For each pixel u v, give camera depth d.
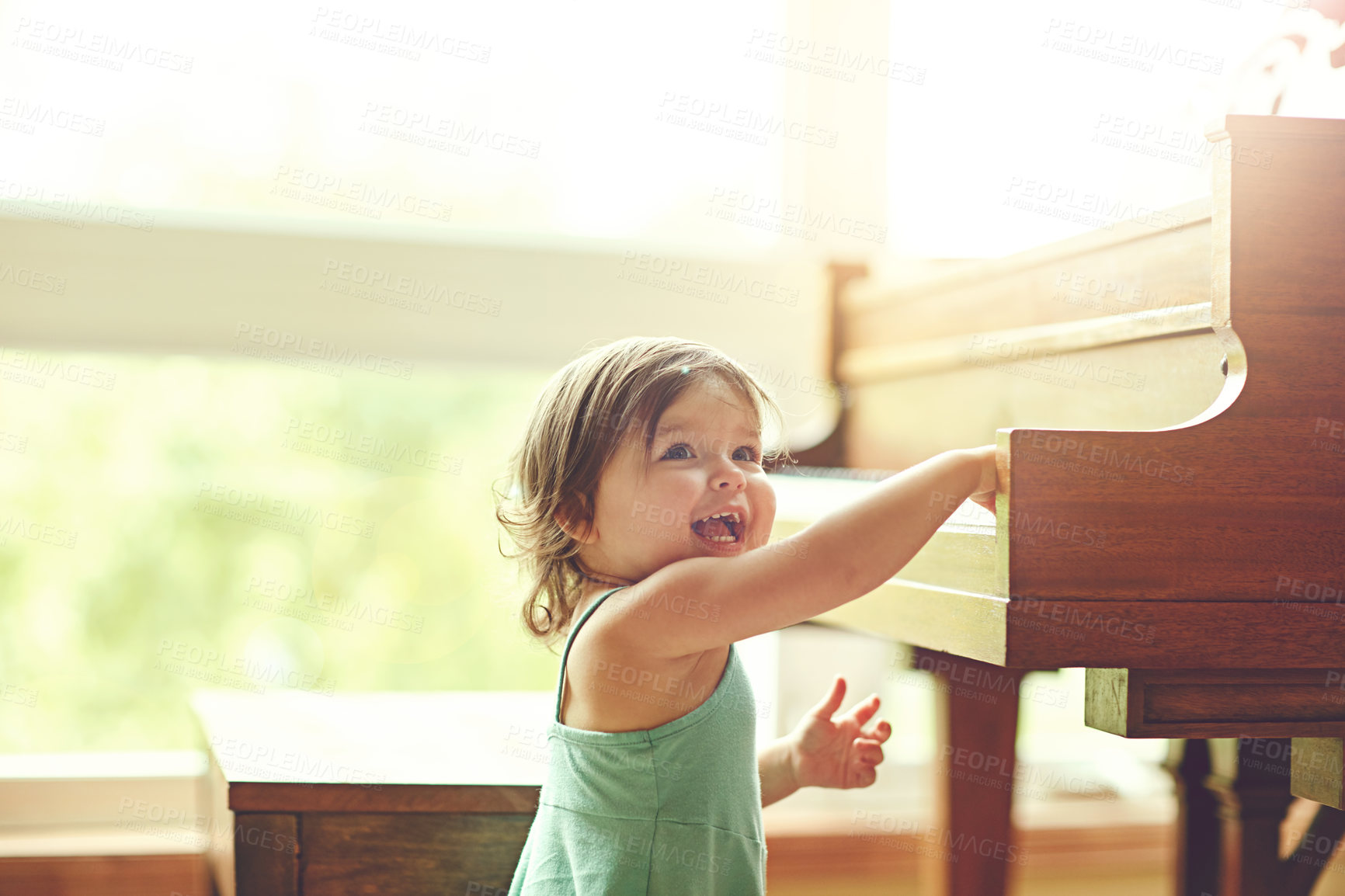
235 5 2.00
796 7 2.19
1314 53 1.06
